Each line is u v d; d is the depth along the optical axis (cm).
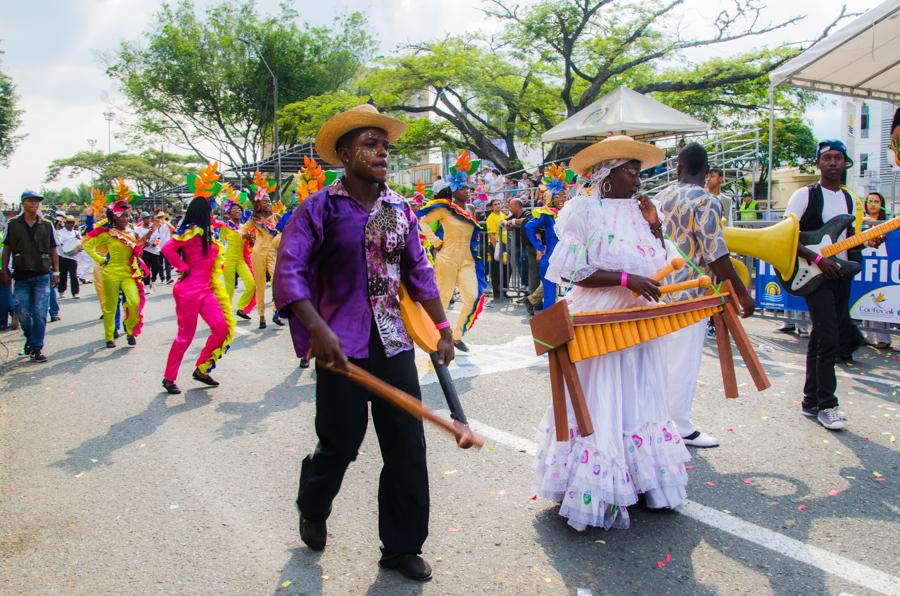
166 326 1059
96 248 890
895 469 414
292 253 268
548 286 962
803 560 312
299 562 325
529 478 413
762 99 2439
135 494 412
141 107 3347
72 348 907
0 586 310
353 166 284
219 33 3231
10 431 546
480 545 334
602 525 337
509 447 466
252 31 3212
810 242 499
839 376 634
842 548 323
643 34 2438
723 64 2358
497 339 854
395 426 295
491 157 2673
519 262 1236
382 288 288
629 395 342
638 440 341
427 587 299
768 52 2338
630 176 350
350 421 288
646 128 1323
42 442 516
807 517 355
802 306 813
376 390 260
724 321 356
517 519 360
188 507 391
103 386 686
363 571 315
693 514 360
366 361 286
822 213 519
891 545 325
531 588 295
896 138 686
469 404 565
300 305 261
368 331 285
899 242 705
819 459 432
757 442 464
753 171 1494
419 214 745
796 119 2469
